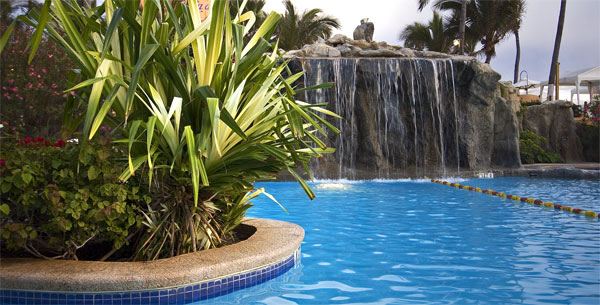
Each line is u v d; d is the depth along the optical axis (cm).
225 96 325
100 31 321
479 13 2891
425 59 1491
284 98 338
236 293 305
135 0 304
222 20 306
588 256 411
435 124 1487
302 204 806
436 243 475
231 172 338
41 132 968
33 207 299
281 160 336
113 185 300
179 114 296
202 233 353
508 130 1508
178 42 334
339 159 1423
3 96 909
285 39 2775
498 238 500
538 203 795
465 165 1466
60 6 295
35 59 959
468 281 333
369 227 575
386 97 1473
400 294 303
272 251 339
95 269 279
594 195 920
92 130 270
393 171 1418
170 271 278
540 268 370
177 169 329
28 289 265
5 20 1034
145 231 349
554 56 2512
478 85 1471
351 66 1457
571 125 1847
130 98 271
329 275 353
